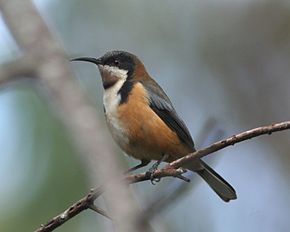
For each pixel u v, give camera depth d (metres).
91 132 4.38
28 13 5.74
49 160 10.96
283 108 17.33
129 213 3.87
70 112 4.57
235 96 17.33
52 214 10.73
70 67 5.09
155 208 4.55
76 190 10.73
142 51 16.91
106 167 4.15
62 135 11.02
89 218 10.82
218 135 6.93
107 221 4.38
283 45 17.81
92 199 6.52
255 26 17.72
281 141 16.62
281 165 16.42
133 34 16.67
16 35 5.57
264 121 17.20
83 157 4.27
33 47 5.29
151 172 7.12
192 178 10.95
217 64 17.44
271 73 17.55
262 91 17.42
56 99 4.73
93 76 14.77
